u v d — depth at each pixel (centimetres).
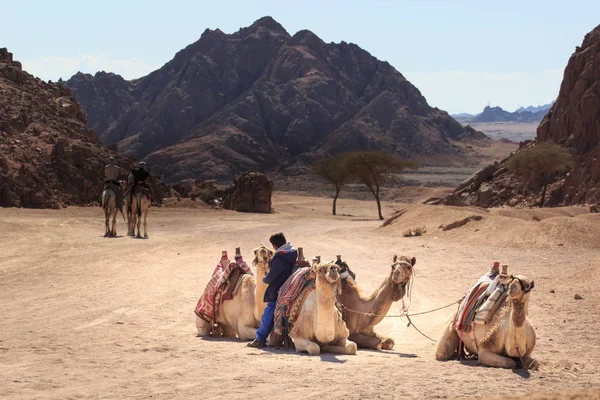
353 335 1134
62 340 1165
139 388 796
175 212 6078
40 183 5888
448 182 17875
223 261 1245
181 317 1438
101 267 2369
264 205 7575
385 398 736
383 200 14662
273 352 1054
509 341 922
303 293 1073
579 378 856
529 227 3103
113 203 3666
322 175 8738
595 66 7569
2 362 966
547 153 6944
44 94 7862
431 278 2064
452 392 765
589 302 1566
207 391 780
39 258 2623
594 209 4494
